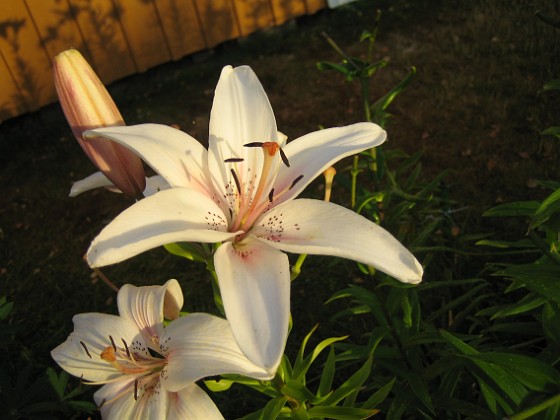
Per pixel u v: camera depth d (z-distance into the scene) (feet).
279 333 0.70
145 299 0.92
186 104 2.99
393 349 1.25
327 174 0.90
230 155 0.90
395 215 1.39
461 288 1.76
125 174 0.87
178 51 3.27
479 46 2.82
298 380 1.00
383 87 2.75
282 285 0.75
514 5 3.00
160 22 3.19
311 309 1.89
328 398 1.00
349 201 2.22
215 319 0.86
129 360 0.89
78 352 0.96
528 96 2.48
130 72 3.24
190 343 0.85
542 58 2.64
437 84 2.67
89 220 2.46
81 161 2.77
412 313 1.29
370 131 0.87
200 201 0.83
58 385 1.46
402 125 2.51
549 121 2.33
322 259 2.03
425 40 2.97
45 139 2.98
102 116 0.83
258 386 1.01
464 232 1.97
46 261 2.30
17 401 1.44
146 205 0.77
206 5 3.22
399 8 3.27
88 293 2.13
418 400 1.21
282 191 0.87
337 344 1.35
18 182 2.72
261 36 3.38
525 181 2.12
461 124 2.44
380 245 0.75
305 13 3.36
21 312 2.10
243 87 0.91
